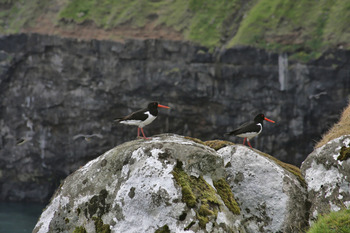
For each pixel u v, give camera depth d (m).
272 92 58.59
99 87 61.72
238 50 58.59
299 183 10.65
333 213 9.45
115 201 8.88
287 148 59.75
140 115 10.86
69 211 9.38
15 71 63.03
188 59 60.03
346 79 56.41
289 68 57.94
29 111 63.69
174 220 8.27
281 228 9.73
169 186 8.55
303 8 62.25
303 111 58.06
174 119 61.72
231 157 10.41
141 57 60.56
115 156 9.45
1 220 52.56
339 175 10.30
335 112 57.25
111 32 62.38
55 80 62.50
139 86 61.06
